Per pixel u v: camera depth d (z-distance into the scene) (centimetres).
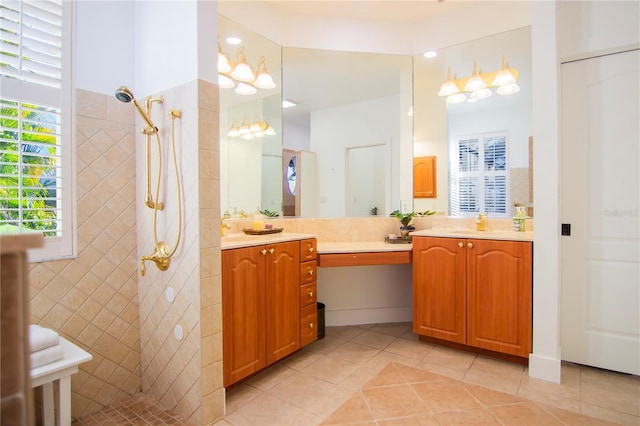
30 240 46
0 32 163
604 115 229
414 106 330
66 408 149
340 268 326
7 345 45
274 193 304
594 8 223
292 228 310
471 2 300
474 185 311
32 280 172
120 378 203
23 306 46
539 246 223
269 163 300
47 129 179
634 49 219
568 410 186
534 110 223
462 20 310
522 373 229
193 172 178
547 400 196
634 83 220
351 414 186
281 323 232
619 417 179
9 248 43
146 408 194
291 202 315
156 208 191
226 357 193
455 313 259
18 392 45
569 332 242
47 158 180
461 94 314
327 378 224
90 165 192
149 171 193
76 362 149
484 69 305
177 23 184
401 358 253
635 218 221
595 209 232
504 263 238
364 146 333
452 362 246
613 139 227
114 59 203
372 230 330
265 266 219
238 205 280
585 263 236
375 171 337
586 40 226
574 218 238
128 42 209
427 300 272
